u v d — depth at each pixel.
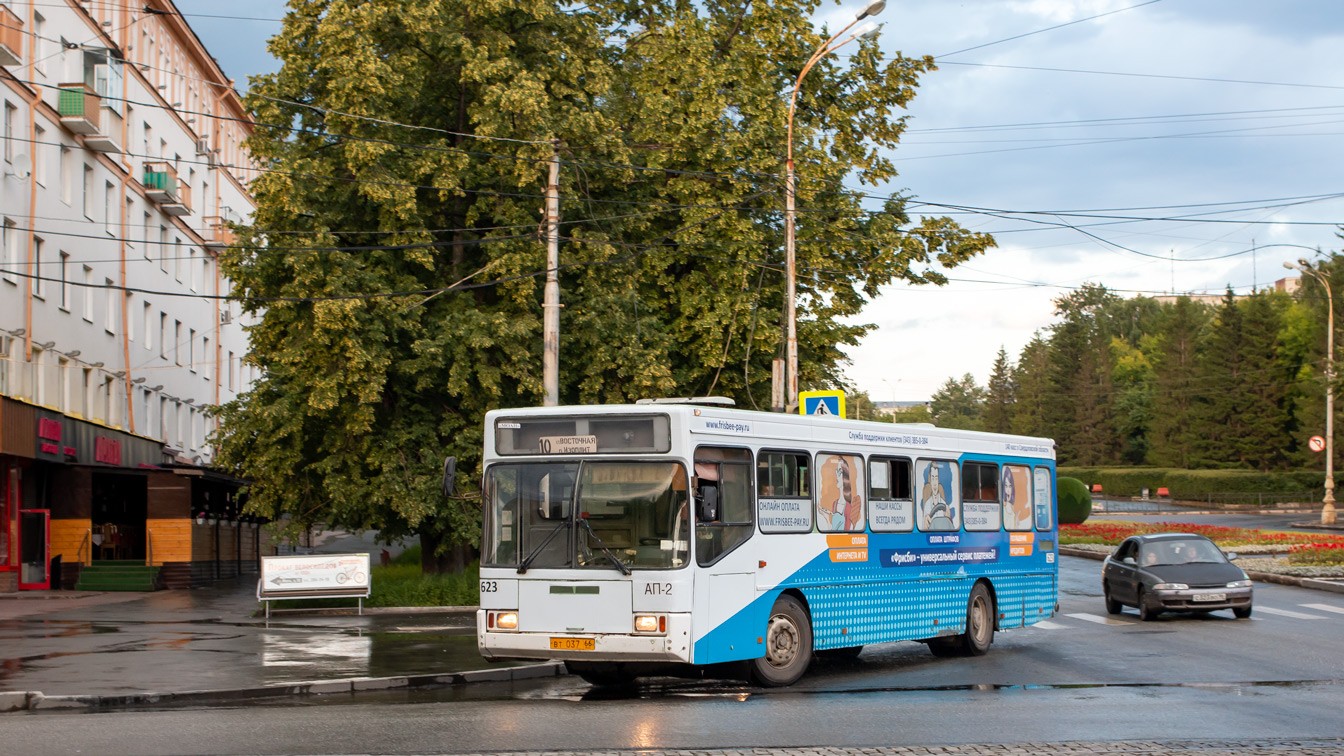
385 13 26.75
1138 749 9.59
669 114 29.70
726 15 32.47
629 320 28.23
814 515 15.01
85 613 26.42
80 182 41.44
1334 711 11.80
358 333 26.44
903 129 32.97
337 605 27.88
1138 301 135.00
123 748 9.52
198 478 40.72
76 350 40.62
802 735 10.23
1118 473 95.25
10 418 31.45
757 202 30.03
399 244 27.05
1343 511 72.62
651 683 14.91
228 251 27.27
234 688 13.38
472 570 29.56
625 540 13.14
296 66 27.52
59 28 39.59
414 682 14.50
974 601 17.94
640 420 13.34
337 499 27.12
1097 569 37.12
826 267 29.92
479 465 27.94
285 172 26.69
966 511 17.94
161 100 51.97
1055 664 16.48
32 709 12.38
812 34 31.48
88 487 38.28
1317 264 87.88
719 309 28.86
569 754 9.27
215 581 44.94
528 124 27.05
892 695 13.30
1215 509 78.06
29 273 36.47
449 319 27.41
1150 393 106.25
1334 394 62.12
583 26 29.33
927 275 32.16
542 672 15.73
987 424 131.75
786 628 14.45
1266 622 22.09
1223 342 90.75
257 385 29.12
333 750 9.44
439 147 27.77
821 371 30.94
